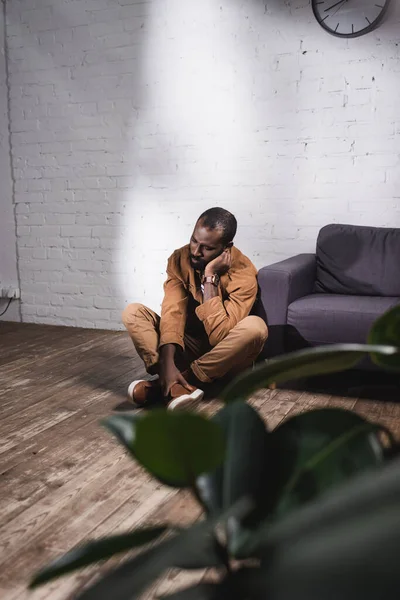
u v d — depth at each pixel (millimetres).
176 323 2609
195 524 246
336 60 3457
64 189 4242
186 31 3750
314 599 171
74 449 2100
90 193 4172
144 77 3902
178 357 2766
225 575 298
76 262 4293
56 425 2338
